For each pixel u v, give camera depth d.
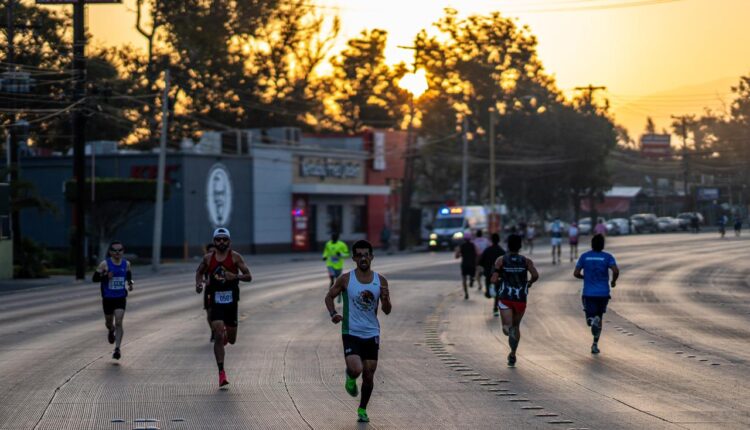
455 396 21.98
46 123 103.69
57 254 87.88
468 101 162.50
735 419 19.03
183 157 97.56
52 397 21.69
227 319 23.44
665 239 136.88
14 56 88.88
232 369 26.28
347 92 178.62
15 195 72.31
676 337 34.03
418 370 26.25
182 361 27.86
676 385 23.41
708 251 102.31
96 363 27.36
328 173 120.62
